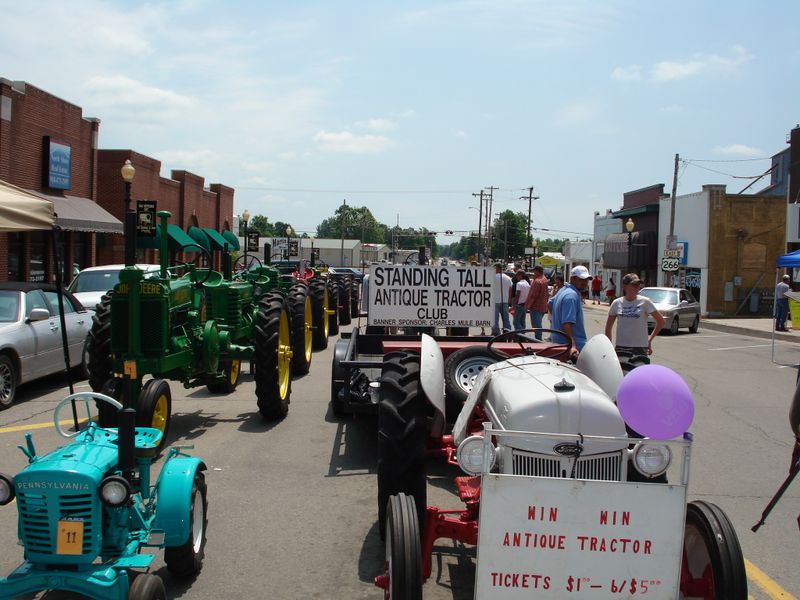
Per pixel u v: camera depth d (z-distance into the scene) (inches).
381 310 353.1
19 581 148.2
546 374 183.8
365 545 211.2
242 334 394.3
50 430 341.7
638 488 142.4
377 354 353.1
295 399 416.2
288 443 319.0
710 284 1400.1
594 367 209.0
